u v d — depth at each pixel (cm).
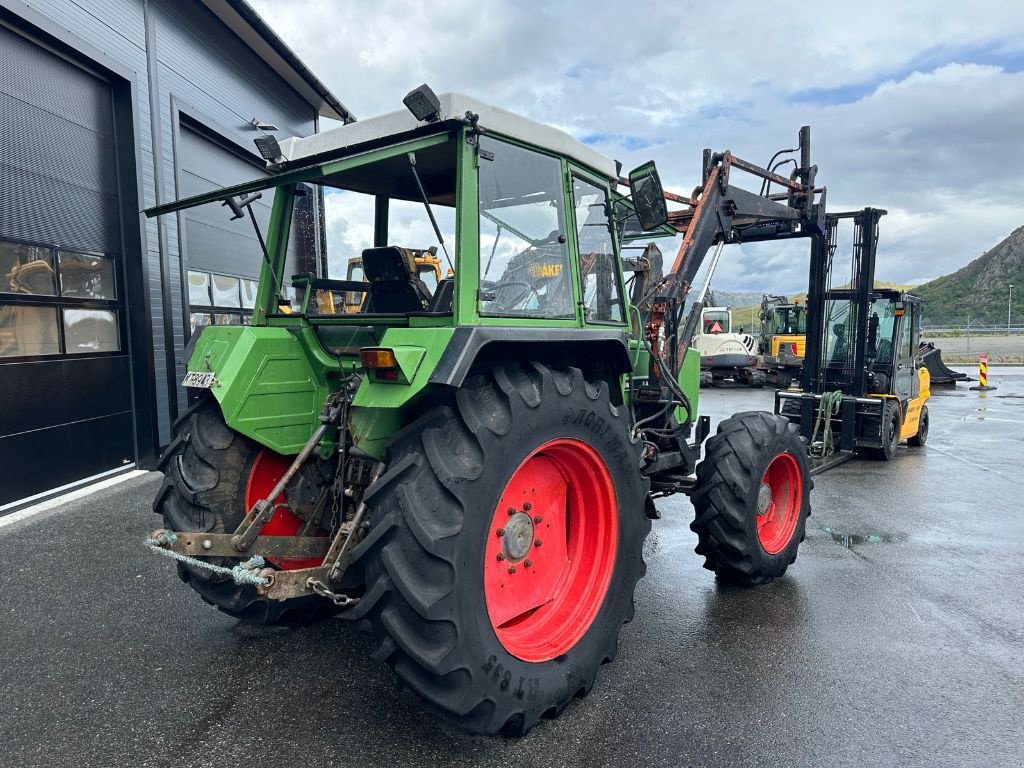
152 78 691
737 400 1420
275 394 284
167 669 295
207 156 825
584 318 304
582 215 318
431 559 210
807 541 481
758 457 374
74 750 235
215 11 787
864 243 764
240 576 220
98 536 480
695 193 495
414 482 216
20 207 549
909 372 859
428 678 216
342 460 267
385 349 218
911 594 379
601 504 285
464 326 232
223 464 286
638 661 300
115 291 666
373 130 269
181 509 284
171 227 729
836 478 698
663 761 228
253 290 940
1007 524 525
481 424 225
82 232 620
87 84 624
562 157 292
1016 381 1948
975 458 820
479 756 230
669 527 521
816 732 245
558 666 251
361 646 317
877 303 826
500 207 260
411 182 334
